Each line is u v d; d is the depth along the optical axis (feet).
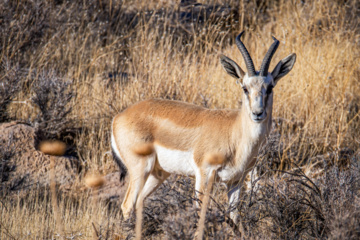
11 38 126.00
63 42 136.15
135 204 70.64
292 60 66.90
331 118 105.19
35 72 121.80
